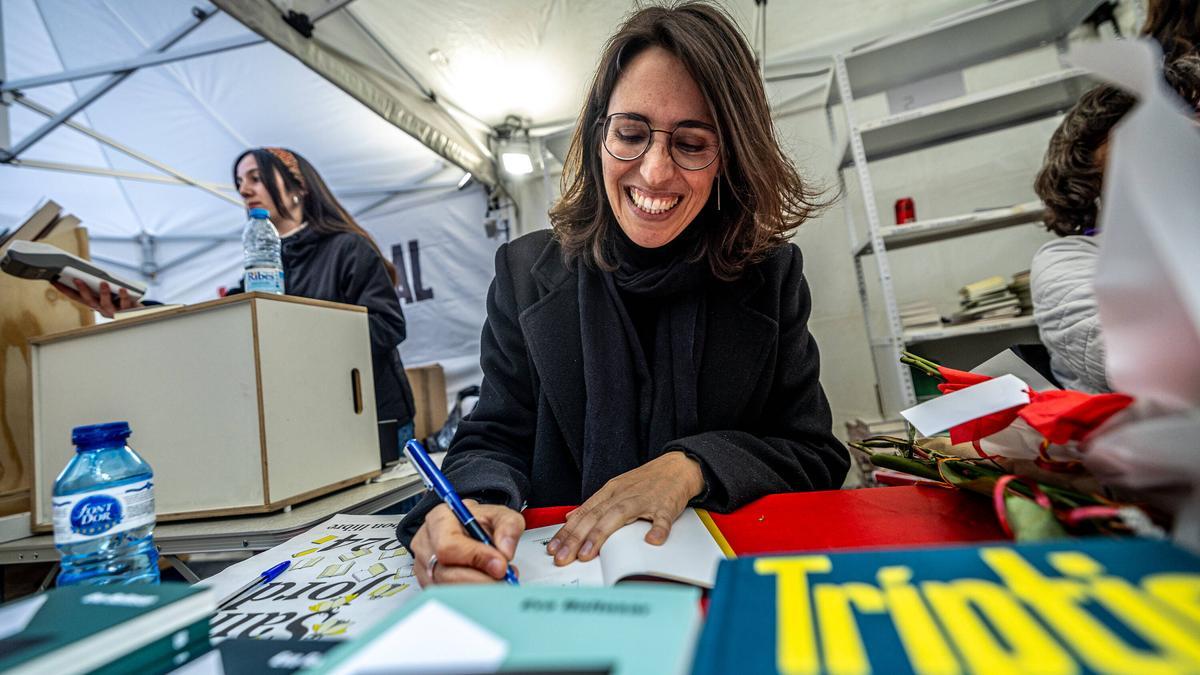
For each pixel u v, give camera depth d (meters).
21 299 1.03
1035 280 1.16
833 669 0.18
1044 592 0.22
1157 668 0.17
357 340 1.05
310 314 0.93
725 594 0.25
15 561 0.84
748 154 0.72
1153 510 0.31
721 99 0.69
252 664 0.32
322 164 3.05
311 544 0.62
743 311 0.80
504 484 0.58
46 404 0.91
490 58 2.36
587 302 0.81
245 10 1.57
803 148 2.58
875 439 0.63
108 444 0.55
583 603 0.24
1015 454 0.43
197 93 2.56
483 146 2.93
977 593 0.22
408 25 2.13
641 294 0.80
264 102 2.62
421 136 2.43
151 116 2.71
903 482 0.62
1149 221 0.22
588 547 0.46
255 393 0.81
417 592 0.45
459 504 0.49
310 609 0.43
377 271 1.59
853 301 2.54
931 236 2.32
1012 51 2.26
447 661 0.21
